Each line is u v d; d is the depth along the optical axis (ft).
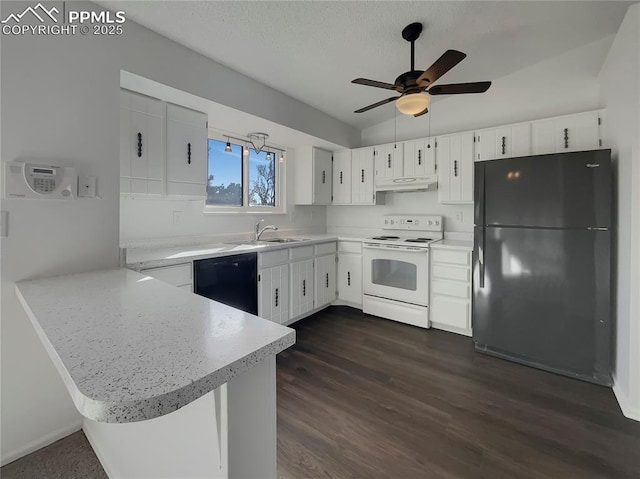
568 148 8.29
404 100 6.79
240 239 10.68
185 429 2.57
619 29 6.68
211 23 6.02
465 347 8.70
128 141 6.43
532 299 7.41
